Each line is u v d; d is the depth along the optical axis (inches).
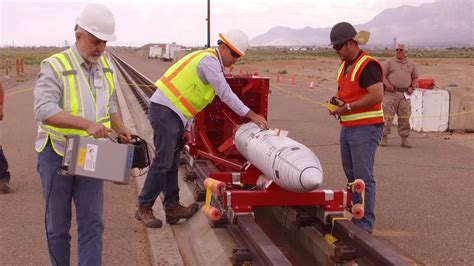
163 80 233.9
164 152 232.4
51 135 155.6
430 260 209.8
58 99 151.9
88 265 160.9
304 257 218.5
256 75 299.6
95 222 161.5
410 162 390.0
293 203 203.3
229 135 289.7
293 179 184.5
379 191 310.0
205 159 303.4
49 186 156.6
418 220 258.5
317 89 1040.2
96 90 158.7
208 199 212.7
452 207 279.4
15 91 935.7
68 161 148.2
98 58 158.6
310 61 2842.0
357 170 225.1
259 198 202.4
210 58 223.3
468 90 548.7
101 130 148.5
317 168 184.7
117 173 152.1
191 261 210.5
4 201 284.2
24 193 299.9
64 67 152.4
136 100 757.9
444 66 2034.9
